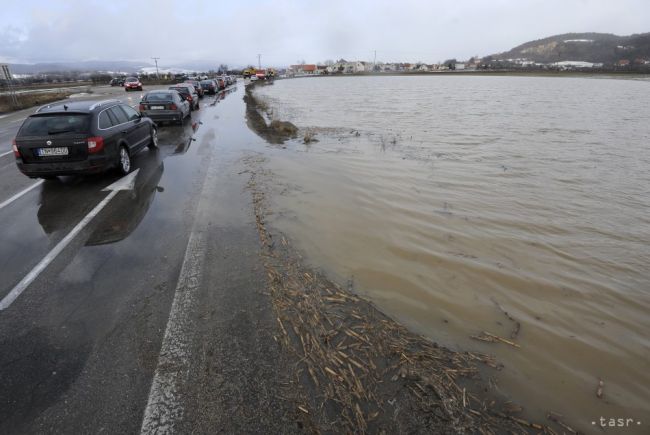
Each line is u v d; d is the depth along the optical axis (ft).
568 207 22.21
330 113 76.23
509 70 482.28
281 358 9.54
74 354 9.71
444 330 11.18
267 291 12.44
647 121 61.72
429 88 189.67
